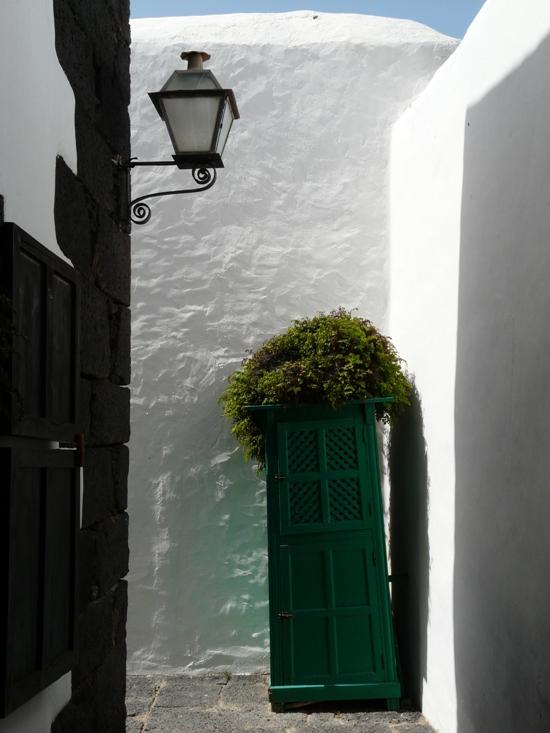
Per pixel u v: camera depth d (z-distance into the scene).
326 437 5.94
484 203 4.42
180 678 6.45
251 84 6.97
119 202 3.75
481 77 4.51
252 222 6.86
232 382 6.51
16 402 2.32
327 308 6.79
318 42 7.02
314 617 5.81
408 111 6.27
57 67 2.98
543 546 3.53
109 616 3.51
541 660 3.54
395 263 6.61
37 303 2.56
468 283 4.68
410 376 6.10
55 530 2.70
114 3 3.72
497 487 4.16
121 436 3.72
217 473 6.69
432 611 5.43
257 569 6.62
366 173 6.88
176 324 6.78
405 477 6.20
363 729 5.34
